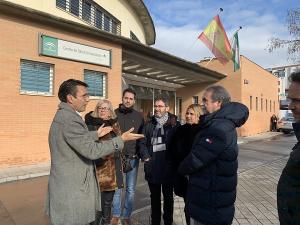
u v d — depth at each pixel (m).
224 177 3.30
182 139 4.84
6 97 11.91
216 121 3.33
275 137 29.59
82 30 14.20
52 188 3.34
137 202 7.85
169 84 29.42
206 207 3.34
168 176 5.29
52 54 13.32
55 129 3.35
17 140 12.27
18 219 6.52
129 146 5.65
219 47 23.14
